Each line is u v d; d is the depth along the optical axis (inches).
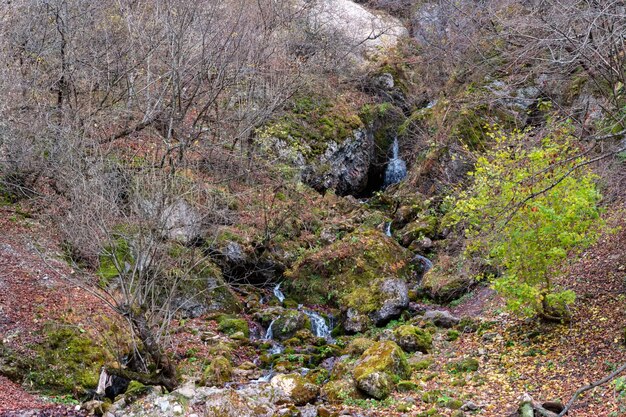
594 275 390.0
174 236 374.9
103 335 317.4
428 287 498.9
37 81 430.6
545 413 243.0
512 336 363.3
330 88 800.9
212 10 481.1
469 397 287.7
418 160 736.3
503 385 299.1
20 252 386.0
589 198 317.1
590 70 349.4
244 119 555.2
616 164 368.8
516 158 333.7
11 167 415.5
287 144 684.1
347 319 462.3
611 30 290.2
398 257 551.2
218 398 275.3
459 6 616.7
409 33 969.5
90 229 301.7
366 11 964.6
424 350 378.3
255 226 549.0
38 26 451.5
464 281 482.6
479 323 402.0
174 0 460.8
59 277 377.1
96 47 469.1
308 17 792.9
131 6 490.3
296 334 438.9
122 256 402.0
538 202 312.2
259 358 397.1
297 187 635.5
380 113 829.2
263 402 285.7
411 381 321.1
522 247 327.6
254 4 612.1
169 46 441.1
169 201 342.3
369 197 796.6
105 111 453.1
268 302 509.4
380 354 334.0
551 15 339.3
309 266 537.3
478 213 337.7
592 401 255.0
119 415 271.7
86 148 382.6
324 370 362.9
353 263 532.7
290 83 605.3
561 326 348.5
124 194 352.2
